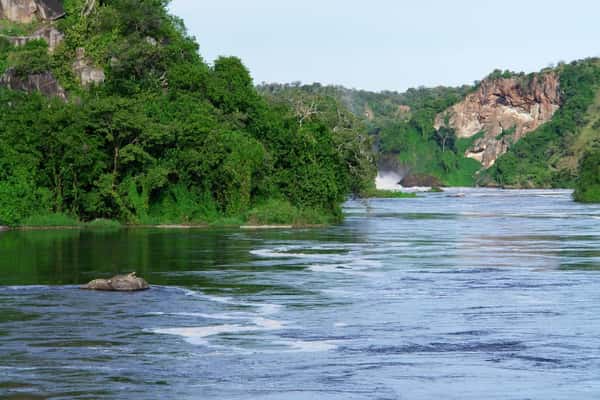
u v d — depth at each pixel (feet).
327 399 80.74
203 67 377.50
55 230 278.87
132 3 398.83
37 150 299.99
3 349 99.76
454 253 207.31
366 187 455.22
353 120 466.70
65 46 375.45
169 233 266.57
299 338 106.01
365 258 194.08
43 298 134.10
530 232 284.20
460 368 91.86
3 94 324.60
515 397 81.51
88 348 100.42
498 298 136.56
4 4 399.85
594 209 487.20
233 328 111.86
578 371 90.68
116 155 307.78
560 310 125.49
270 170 327.67
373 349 100.27
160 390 83.61
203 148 310.24
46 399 80.64
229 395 81.92
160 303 130.21
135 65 366.43
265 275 162.91
